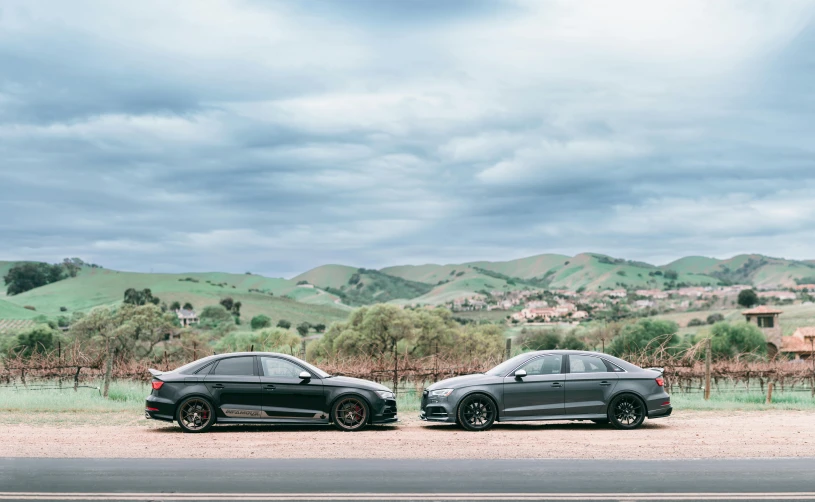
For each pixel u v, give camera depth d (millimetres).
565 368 16172
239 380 15430
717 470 10844
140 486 9555
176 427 16484
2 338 77688
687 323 197500
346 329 70375
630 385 16094
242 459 11898
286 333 66625
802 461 11727
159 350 67812
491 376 16047
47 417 18578
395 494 9070
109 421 17812
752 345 81562
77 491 9234
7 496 8930
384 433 15273
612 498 8859
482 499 8797
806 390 28125
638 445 13492
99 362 28125
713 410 20953
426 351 69938
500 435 14938
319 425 16531
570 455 12344
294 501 8680
